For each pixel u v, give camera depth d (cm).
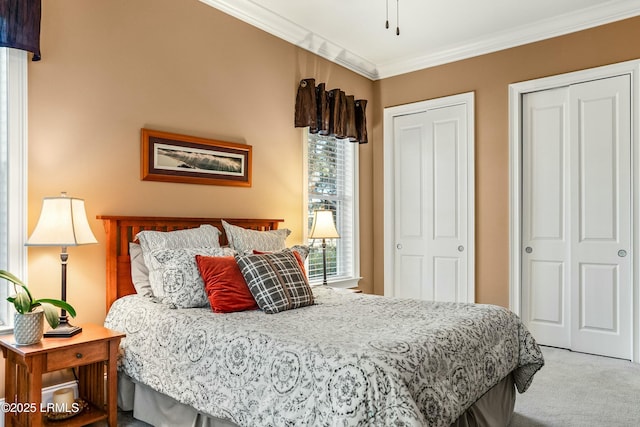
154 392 234
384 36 419
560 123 396
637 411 262
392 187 492
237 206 355
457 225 447
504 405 242
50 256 251
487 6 362
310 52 423
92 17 270
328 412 157
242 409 183
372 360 160
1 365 233
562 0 353
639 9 353
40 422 202
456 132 449
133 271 272
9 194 234
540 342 404
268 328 204
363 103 467
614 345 365
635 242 357
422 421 148
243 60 361
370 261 502
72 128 261
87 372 254
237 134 356
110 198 278
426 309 254
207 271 256
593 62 375
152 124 300
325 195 454
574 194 385
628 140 361
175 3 315
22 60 238
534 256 408
